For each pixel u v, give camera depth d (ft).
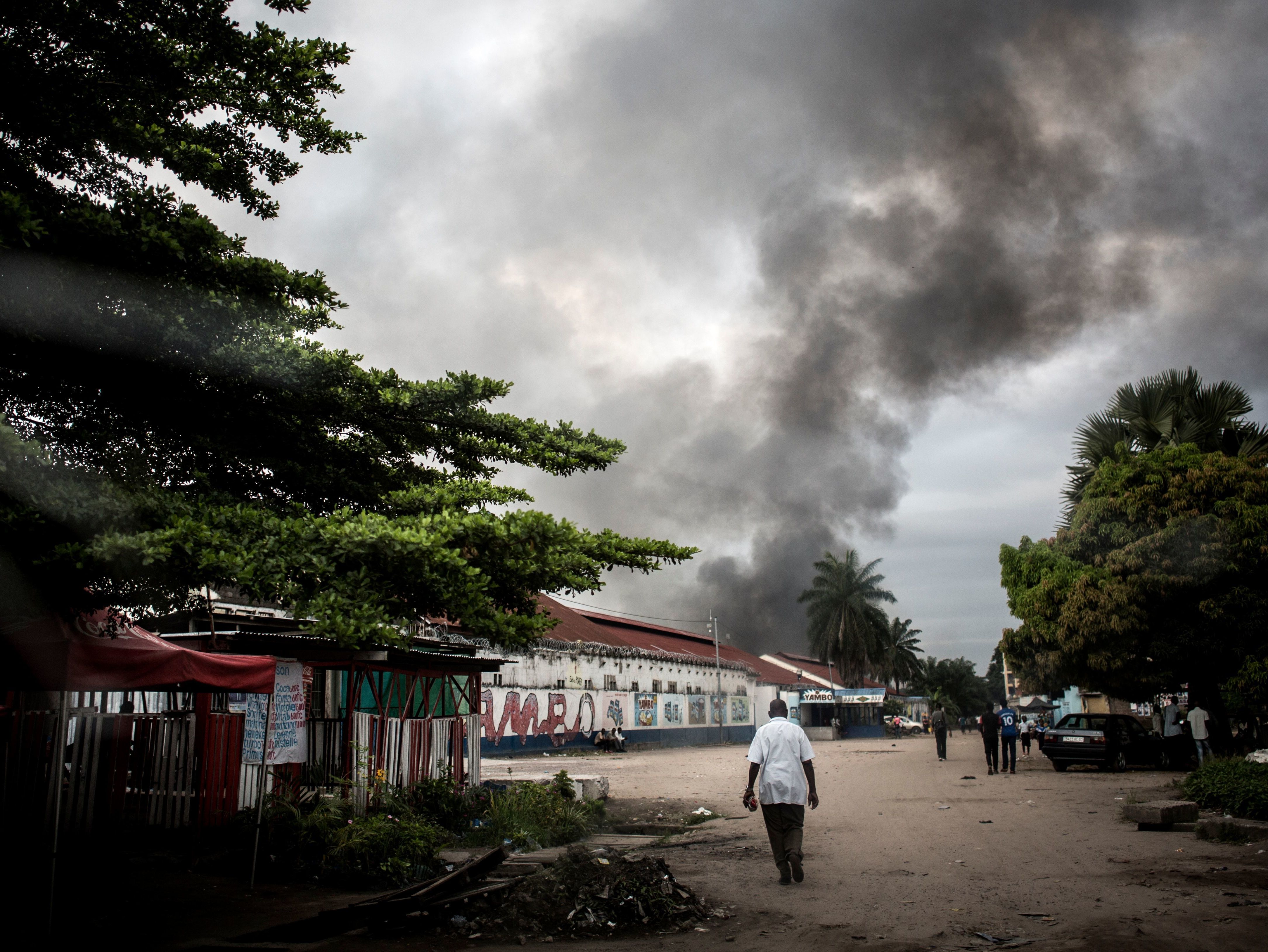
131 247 17.29
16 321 16.87
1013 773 65.82
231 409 21.36
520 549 17.90
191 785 28.78
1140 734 69.05
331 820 28.45
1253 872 25.16
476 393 23.58
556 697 127.95
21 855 24.47
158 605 19.19
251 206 24.17
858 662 242.99
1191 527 60.59
